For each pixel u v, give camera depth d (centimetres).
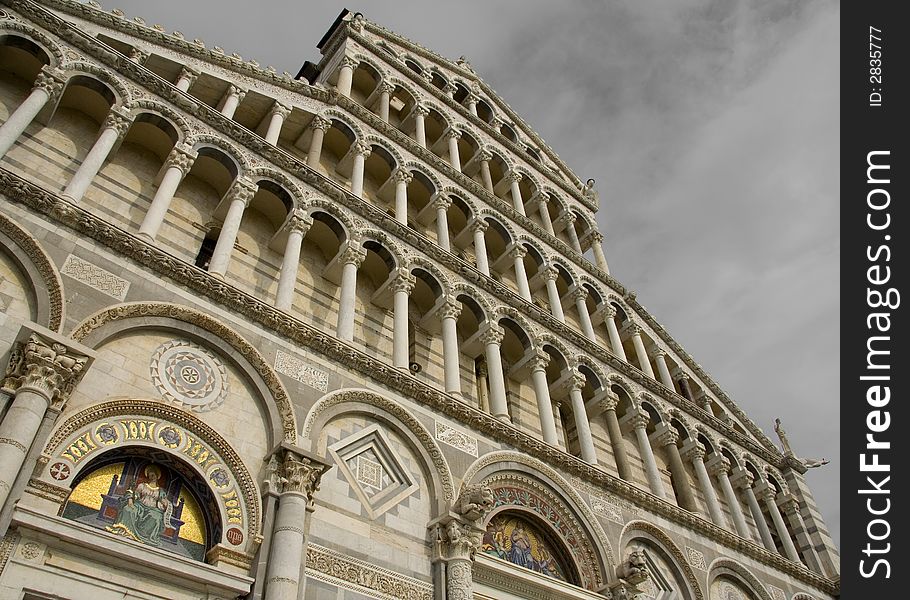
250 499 1509
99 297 1552
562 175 4231
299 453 1578
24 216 1555
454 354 2280
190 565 1336
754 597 2625
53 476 1286
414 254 2458
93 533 1255
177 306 1661
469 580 1722
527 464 2169
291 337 1845
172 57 2303
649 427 3041
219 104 2434
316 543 1553
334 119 2739
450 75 3938
